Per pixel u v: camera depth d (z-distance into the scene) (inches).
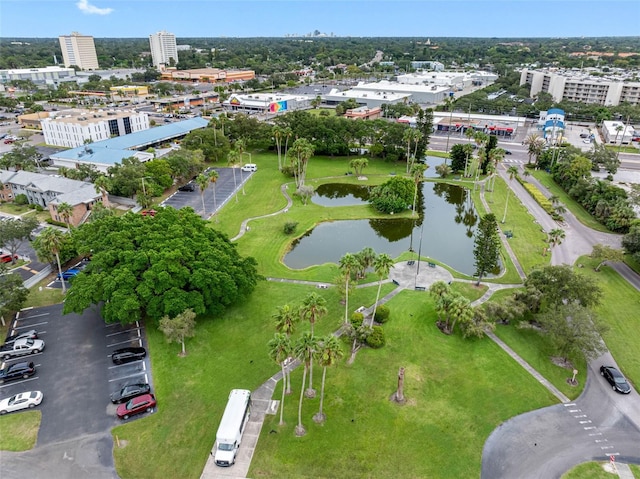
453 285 3307.1
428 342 2652.6
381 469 1856.5
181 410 2133.4
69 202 4224.9
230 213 4635.8
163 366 2402.8
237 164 6481.3
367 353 2556.6
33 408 2129.7
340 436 2009.1
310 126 6855.3
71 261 3553.2
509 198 5226.4
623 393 2273.6
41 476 1803.6
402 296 3139.8
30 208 4699.8
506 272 3511.3
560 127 7564.0
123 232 2901.1
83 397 2197.3
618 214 4153.5
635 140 7785.4
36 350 2482.8
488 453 1940.2
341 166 6461.6
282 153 7076.8
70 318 2805.1
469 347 2613.2
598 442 1998.0
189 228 3070.9
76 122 7273.6
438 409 2169.0
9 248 3806.6
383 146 6653.5
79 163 5762.8
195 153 5940.0
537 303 2802.7
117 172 4955.7
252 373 2379.4
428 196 5546.3
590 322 2393.0
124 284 2534.5
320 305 2097.7
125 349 2465.6
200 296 2596.0
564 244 3983.8
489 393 2274.9
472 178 5994.1
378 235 4367.6
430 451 1943.9
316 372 2401.6
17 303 2706.7
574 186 5054.1
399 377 2160.4
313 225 4421.8
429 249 4087.1
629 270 3518.7
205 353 2504.9
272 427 2049.7
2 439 1964.8
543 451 1948.8
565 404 2213.3
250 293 3011.8
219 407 2155.5
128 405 2089.1
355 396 2241.6
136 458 1887.3
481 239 3235.7
